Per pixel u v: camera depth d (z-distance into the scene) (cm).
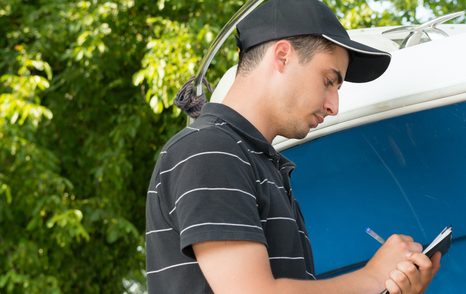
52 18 668
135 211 720
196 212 163
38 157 638
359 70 192
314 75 179
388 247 178
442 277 237
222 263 162
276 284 163
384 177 239
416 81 225
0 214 642
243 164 170
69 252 681
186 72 615
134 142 705
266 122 181
